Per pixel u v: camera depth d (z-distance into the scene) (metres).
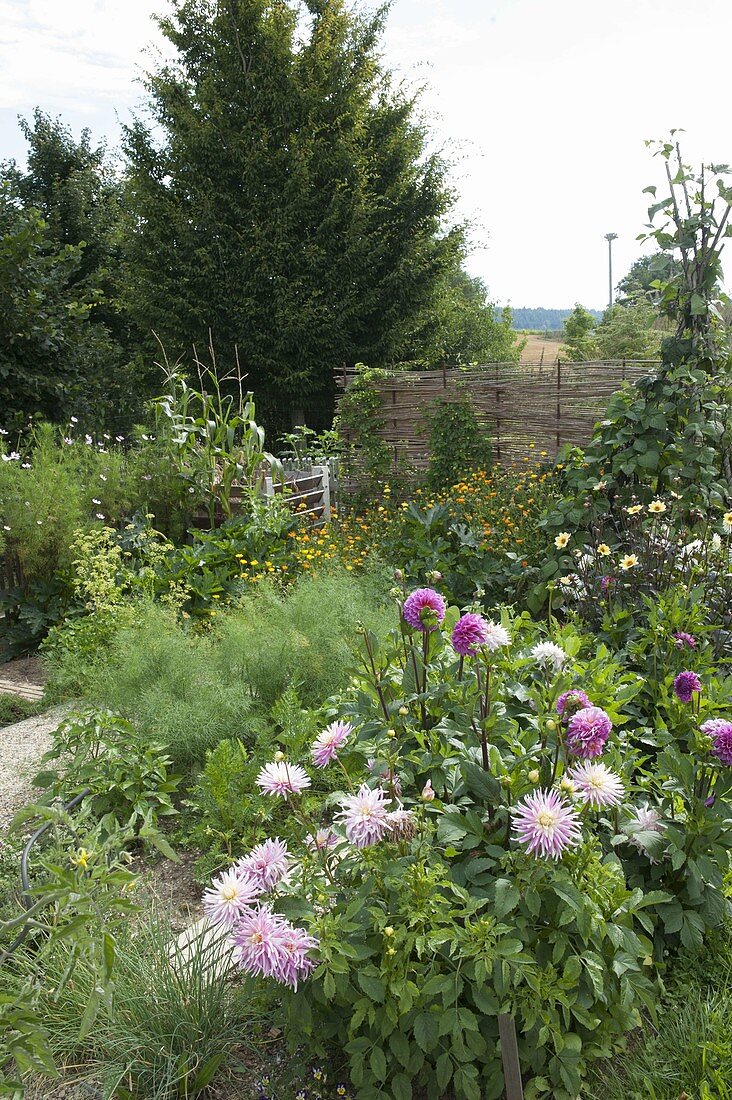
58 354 9.49
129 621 4.56
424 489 8.81
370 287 17.31
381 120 18.44
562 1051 1.89
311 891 2.02
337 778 3.30
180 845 3.23
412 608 2.29
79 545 5.84
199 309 16.42
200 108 16.91
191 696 3.78
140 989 2.20
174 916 2.75
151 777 3.45
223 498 7.39
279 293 16.22
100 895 1.68
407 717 2.42
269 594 4.82
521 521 6.30
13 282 8.99
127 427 14.48
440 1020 1.80
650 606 3.36
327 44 17.27
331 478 9.91
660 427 4.48
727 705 2.62
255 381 17.70
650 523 4.35
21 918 1.68
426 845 1.94
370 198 17.34
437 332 19.73
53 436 7.54
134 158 17.61
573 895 1.84
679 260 4.56
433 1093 1.94
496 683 2.39
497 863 1.99
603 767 1.95
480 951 1.77
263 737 3.57
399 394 9.49
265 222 16.30
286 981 1.79
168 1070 2.00
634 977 1.97
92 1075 2.08
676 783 2.34
